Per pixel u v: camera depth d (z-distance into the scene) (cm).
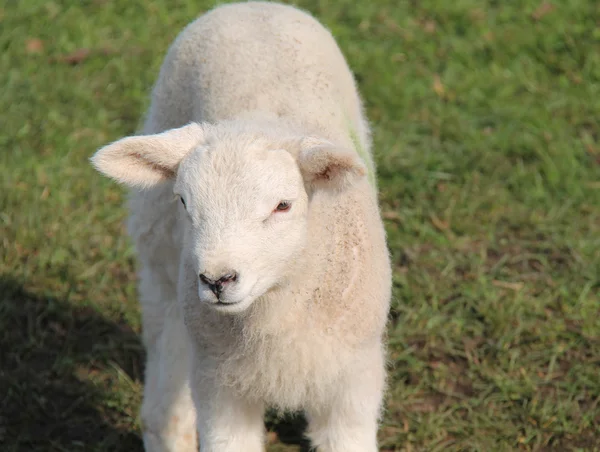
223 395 767
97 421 986
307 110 803
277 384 752
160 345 907
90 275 1155
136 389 1017
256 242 668
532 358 1026
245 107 809
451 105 1447
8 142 1365
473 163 1324
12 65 1538
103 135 1395
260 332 725
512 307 1077
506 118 1413
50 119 1410
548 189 1284
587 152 1346
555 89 1477
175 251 869
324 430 775
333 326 727
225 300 657
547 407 959
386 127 1395
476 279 1133
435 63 1538
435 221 1229
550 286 1123
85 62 1552
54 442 954
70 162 1336
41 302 1116
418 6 1669
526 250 1186
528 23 1611
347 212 746
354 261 738
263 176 676
